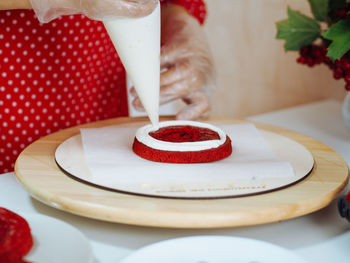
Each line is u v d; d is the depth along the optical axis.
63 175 0.55
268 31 1.03
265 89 1.09
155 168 0.56
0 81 0.72
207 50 0.77
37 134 0.77
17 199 0.55
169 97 0.73
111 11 0.49
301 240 0.48
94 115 0.82
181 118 0.72
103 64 0.80
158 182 0.53
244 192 0.51
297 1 0.96
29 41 0.72
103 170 0.55
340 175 0.57
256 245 0.42
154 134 0.61
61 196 0.50
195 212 0.47
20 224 0.42
